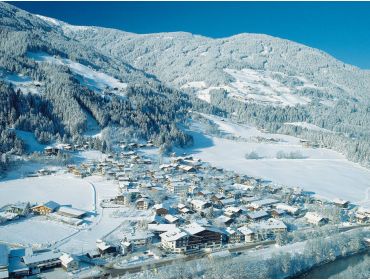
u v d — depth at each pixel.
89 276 143.00
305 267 161.25
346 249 177.12
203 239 172.50
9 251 154.50
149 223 188.12
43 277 140.62
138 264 154.00
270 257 162.88
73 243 167.25
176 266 145.62
